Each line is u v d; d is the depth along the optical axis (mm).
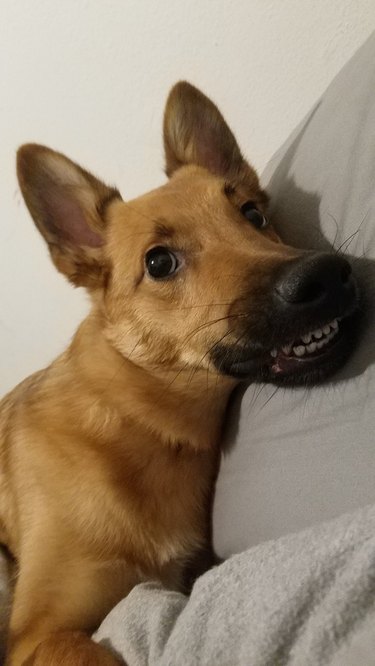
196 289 270
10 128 446
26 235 498
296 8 387
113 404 302
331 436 209
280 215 292
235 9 393
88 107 434
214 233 278
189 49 409
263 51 404
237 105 423
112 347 309
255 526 243
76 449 302
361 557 149
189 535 302
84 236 333
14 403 380
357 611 147
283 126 426
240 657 167
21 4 399
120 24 403
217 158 347
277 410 248
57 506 295
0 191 473
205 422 303
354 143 232
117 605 257
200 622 188
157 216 292
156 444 298
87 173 337
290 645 159
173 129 349
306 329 218
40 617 271
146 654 204
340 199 235
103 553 286
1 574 330
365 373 202
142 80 422
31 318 548
